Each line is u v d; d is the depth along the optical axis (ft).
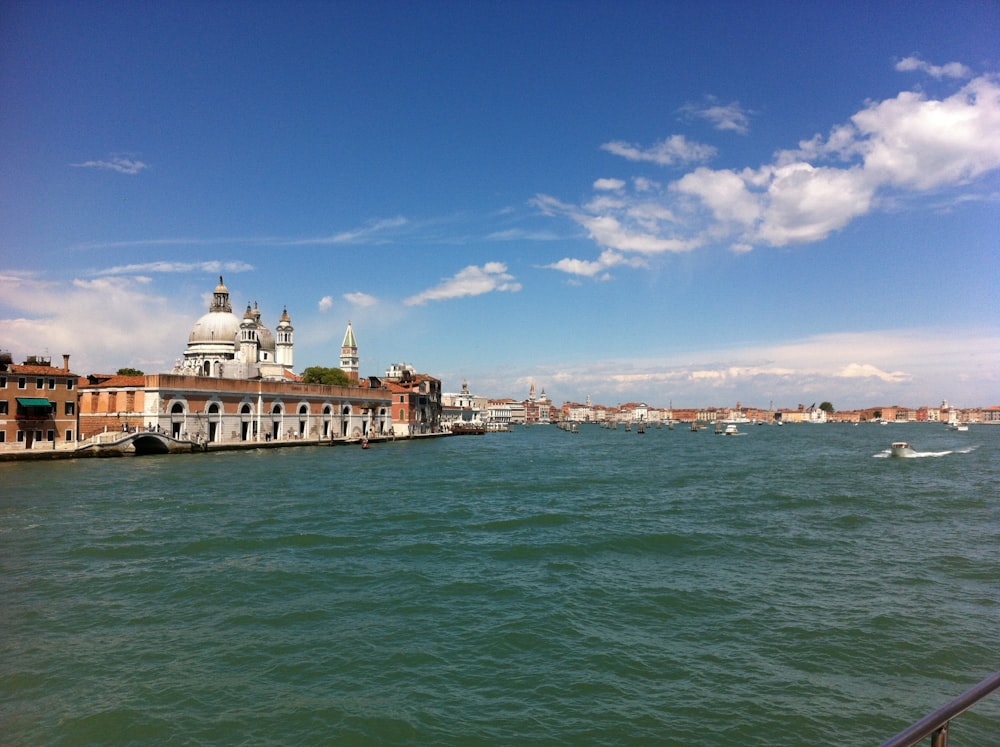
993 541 120.88
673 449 445.78
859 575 97.04
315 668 64.18
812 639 71.61
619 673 63.41
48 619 76.64
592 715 55.67
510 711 56.39
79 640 70.59
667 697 58.75
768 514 150.30
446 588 89.45
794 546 116.06
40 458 260.62
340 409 450.30
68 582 90.79
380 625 75.46
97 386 333.62
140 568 98.17
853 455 374.84
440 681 61.72
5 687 60.03
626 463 309.01
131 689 59.67
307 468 253.65
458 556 107.34
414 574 96.22
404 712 56.03
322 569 98.43
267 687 60.29
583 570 99.25
